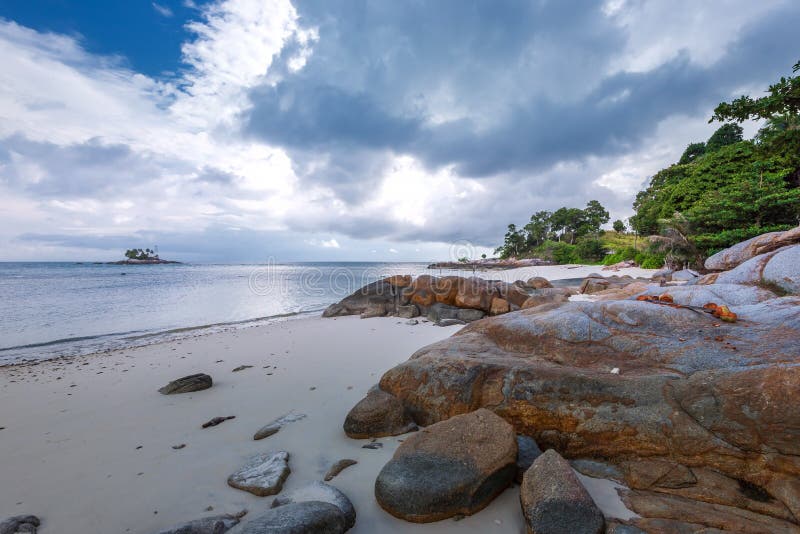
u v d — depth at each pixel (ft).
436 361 15.28
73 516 10.23
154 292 94.07
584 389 12.17
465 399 13.78
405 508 9.55
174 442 14.60
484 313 45.03
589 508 8.40
